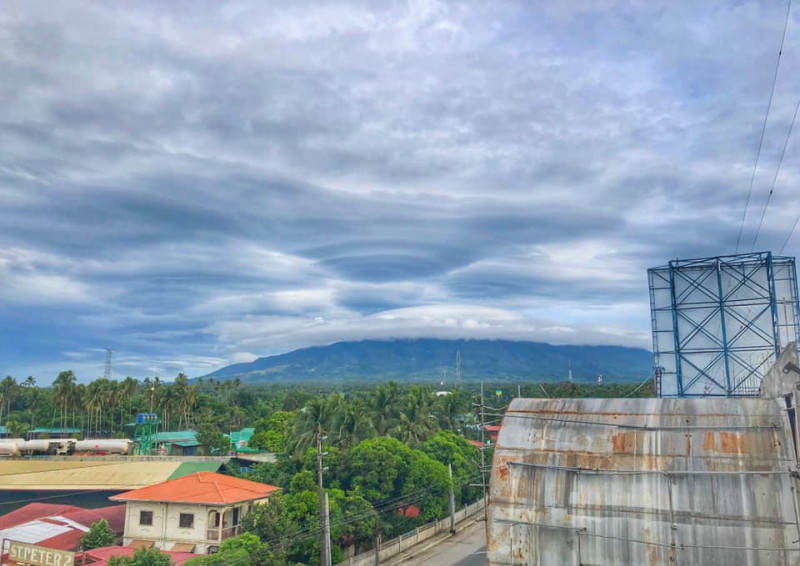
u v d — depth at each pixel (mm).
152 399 123688
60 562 39281
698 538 21797
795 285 42531
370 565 47344
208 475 53000
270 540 41688
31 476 68312
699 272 44375
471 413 94312
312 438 60688
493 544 24688
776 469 21938
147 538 46531
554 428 25984
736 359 42438
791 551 20766
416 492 56344
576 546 23359
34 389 138125
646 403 25562
